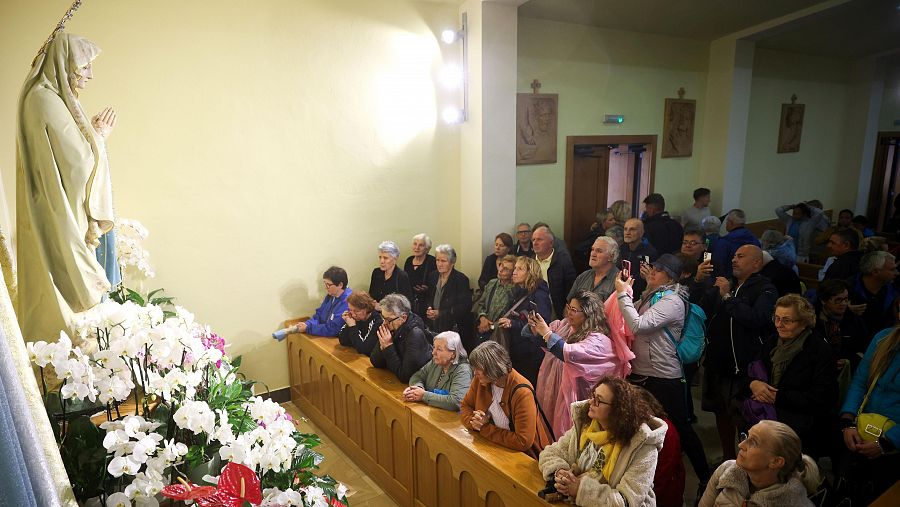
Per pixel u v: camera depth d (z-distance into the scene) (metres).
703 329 2.87
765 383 2.49
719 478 1.91
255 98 3.89
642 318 2.71
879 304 3.05
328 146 4.24
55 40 1.92
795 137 7.75
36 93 1.84
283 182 4.10
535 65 5.23
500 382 2.48
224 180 3.87
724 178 6.71
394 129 4.51
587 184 5.97
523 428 2.39
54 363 1.37
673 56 6.32
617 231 4.75
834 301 2.75
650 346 2.77
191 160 3.73
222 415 1.53
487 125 4.56
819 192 8.41
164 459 1.34
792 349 2.42
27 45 3.13
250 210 4.00
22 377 0.97
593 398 1.98
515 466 2.32
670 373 2.76
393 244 4.28
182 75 3.61
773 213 7.86
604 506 1.88
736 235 4.31
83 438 1.39
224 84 3.77
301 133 4.11
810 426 2.36
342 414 3.69
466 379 2.89
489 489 2.39
